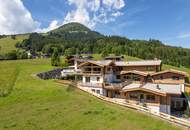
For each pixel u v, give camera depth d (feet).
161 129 72.54
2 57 336.90
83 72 179.93
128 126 71.87
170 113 131.03
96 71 173.06
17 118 75.82
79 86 157.48
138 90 130.00
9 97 105.40
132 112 92.89
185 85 166.09
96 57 370.53
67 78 191.01
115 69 198.18
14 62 259.19
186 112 134.21
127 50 451.53
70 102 99.25
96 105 98.68
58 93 114.62
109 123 73.72
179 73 164.76
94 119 77.15
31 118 75.87
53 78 191.42
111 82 184.24
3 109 86.58
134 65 191.72
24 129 65.62
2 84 134.21
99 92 159.33
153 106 124.36
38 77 164.25
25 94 110.73
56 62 249.75
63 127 68.08
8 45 608.19
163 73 171.01
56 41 622.95
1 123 70.79
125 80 188.24
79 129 66.85
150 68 186.91
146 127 72.59
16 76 164.45
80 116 79.61
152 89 126.72
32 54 452.76
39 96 107.76
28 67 220.23
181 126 79.66
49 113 81.82
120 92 148.25
